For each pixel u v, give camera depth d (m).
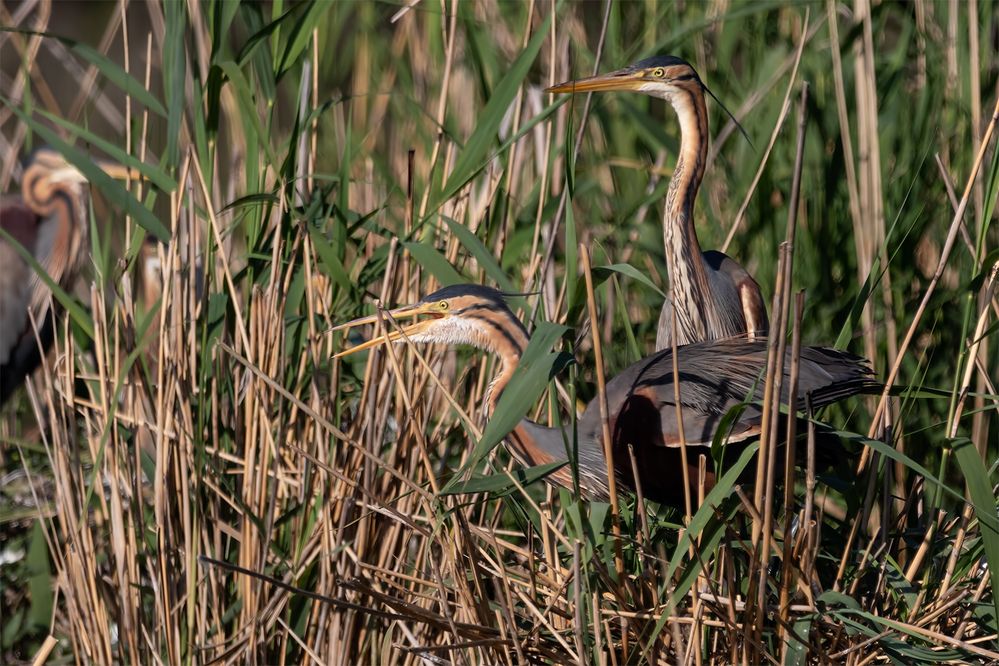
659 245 10.34
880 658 6.30
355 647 7.34
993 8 10.14
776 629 6.09
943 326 9.01
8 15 11.52
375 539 7.37
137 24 20.30
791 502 5.83
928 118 9.67
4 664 8.35
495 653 6.46
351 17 12.45
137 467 7.36
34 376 11.17
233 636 7.15
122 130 10.71
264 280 7.84
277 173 7.69
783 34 11.10
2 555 8.97
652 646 6.08
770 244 9.88
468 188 8.38
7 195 10.93
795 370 5.49
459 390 8.49
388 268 7.34
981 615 6.50
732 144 10.95
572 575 6.41
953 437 6.07
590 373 9.39
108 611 7.62
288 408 7.61
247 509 7.14
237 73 7.08
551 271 8.00
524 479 6.20
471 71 11.93
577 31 11.60
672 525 6.60
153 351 9.06
